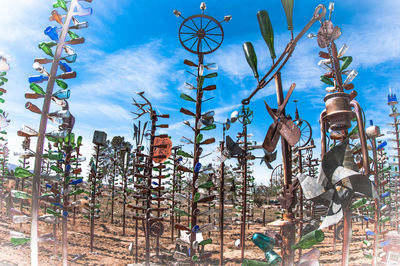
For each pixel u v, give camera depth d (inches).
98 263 307.0
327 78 114.8
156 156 281.4
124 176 466.3
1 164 438.3
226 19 204.4
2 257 244.4
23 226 391.9
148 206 282.8
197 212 213.8
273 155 104.9
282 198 87.8
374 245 173.0
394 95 210.8
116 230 504.4
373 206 181.2
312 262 79.9
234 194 321.7
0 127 186.1
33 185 151.9
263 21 99.4
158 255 345.4
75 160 211.5
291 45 89.6
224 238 470.6
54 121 158.2
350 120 80.7
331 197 77.2
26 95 157.1
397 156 210.4
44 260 287.1
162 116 285.4
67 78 159.0
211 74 219.5
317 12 83.0
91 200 367.2
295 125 89.3
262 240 85.8
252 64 108.8
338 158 73.2
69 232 441.1
